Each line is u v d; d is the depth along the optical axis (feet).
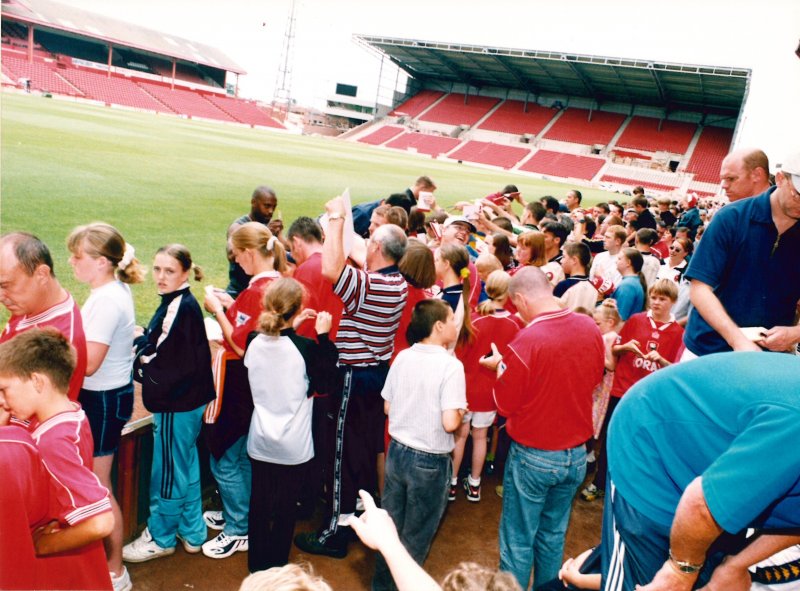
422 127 206.18
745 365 4.22
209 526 10.92
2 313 15.26
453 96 218.18
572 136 183.73
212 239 28.32
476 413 11.98
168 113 161.38
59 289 7.20
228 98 200.34
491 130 195.52
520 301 8.75
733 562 4.31
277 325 8.39
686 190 154.20
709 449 4.24
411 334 8.91
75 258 8.07
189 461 9.53
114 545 8.63
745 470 3.71
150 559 9.68
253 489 9.08
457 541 11.23
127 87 160.66
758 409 3.87
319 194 51.49
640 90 161.68
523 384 8.30
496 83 203.31
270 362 8.50
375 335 10.03
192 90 197.77
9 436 5.16
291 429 8.75
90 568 6.04
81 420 5.86
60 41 167.43
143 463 10.23
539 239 13.82
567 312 8.54
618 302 14.88
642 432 4.77
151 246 25.36
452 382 8.53
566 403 8.34
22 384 5.49
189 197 38.81
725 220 6.31
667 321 12.79
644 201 29.32
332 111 254.27
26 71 136.46
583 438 8.71
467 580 4.22
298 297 8.53
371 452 10.38
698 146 168.35
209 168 55.47
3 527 5.00
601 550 5.52
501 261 15.21
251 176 55.21
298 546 10.61
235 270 14.78
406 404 8.75
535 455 8.55
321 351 8.91
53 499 5.53
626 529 4.88
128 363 8.59
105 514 5.68
